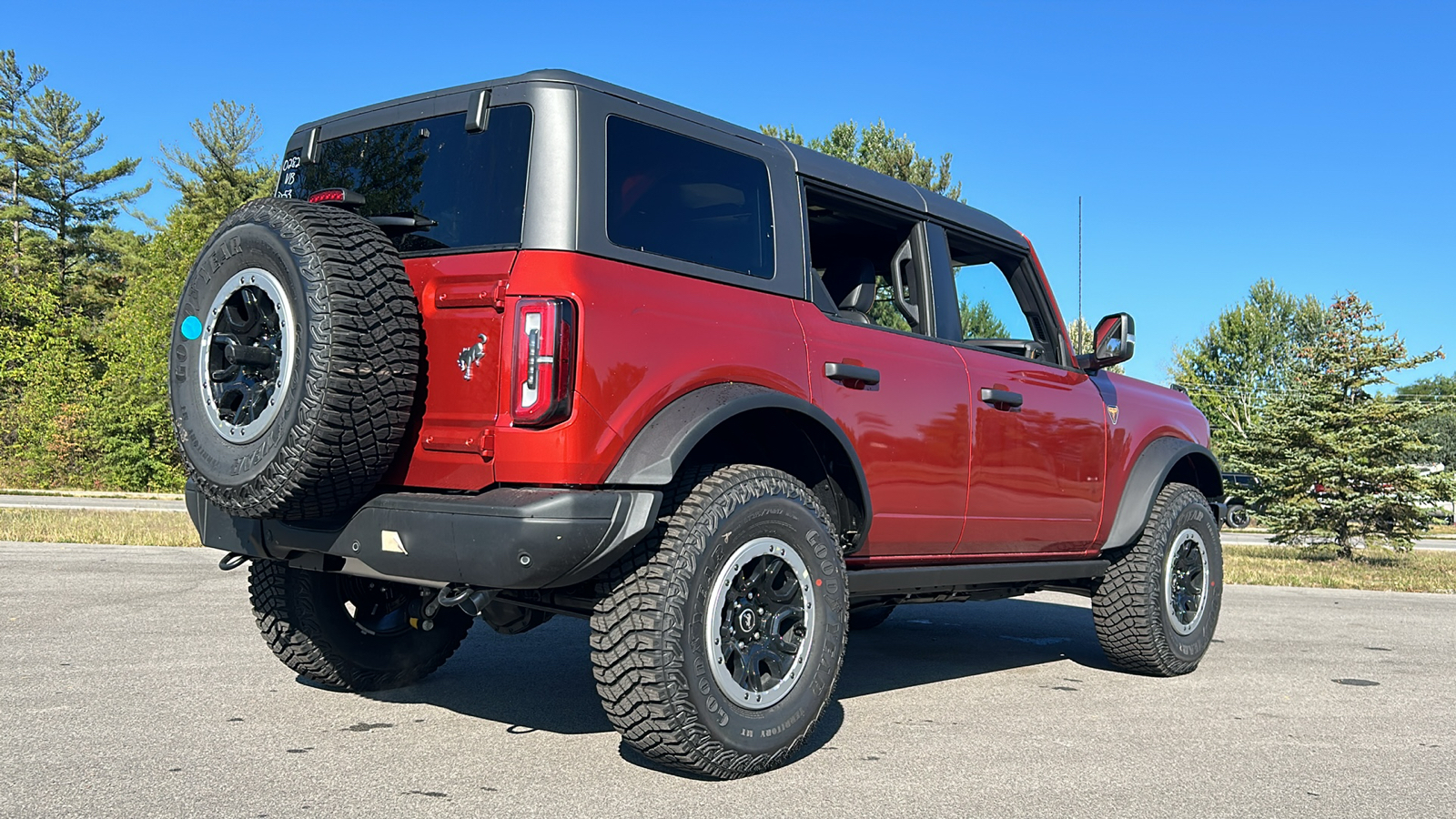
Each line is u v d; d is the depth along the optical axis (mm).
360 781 3305
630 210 3510
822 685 3682
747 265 3898
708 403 3432
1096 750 3967
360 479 3268
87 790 3125
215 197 46031
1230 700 5023
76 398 35562
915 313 4738
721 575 3389
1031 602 9008
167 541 11656
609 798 3193
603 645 3279
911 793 3348
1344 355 16828
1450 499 16281
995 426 4746
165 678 4730
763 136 4176
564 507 3088
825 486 4043
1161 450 5734
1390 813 3299
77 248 54625
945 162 27453
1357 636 7324
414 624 4535
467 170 3543
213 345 3430
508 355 3201
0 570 8711
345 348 3119
